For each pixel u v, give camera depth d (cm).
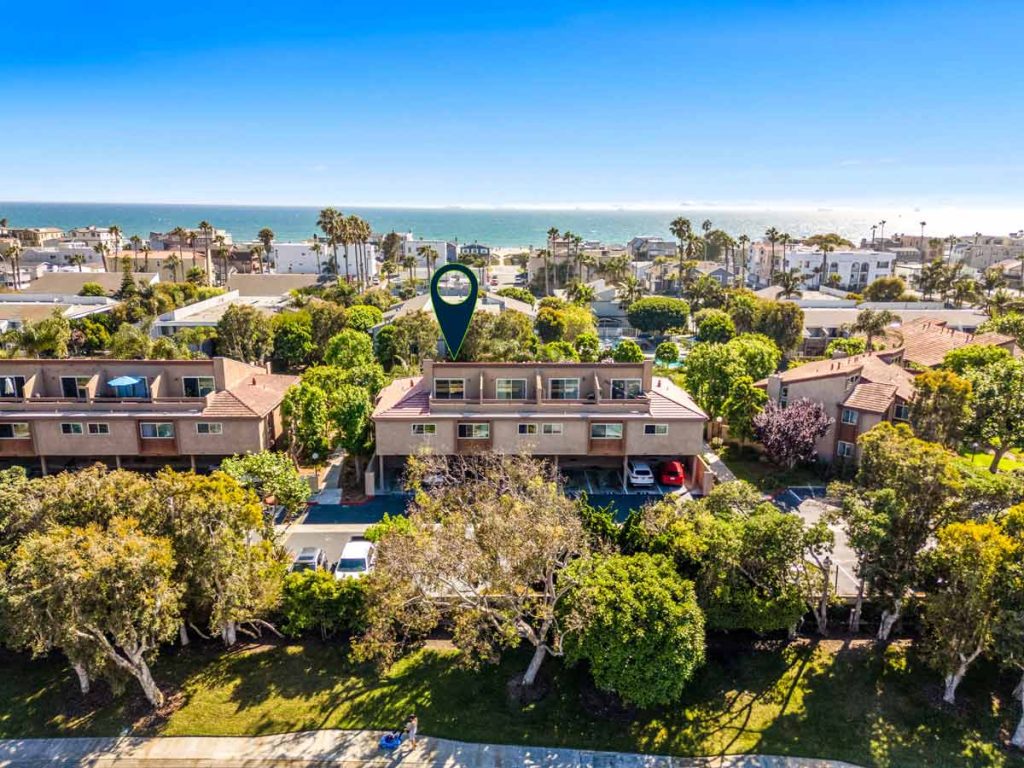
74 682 2331
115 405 3928
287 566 2716
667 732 2152
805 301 10012
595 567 2273
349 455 4188
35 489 2417
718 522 2478
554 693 2302
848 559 3180
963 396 3753
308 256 15700
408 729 2095
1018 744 2088
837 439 4288
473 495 2838
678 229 14138
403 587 2172
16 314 7881
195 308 8469
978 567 2041
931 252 19725
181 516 2200
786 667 2420
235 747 2067
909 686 2334
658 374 6950
